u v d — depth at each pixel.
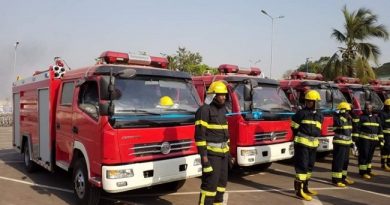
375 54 22.42
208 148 5.55
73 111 6.57
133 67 6.30
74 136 6.50
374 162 11.56
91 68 6.27
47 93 7.65
